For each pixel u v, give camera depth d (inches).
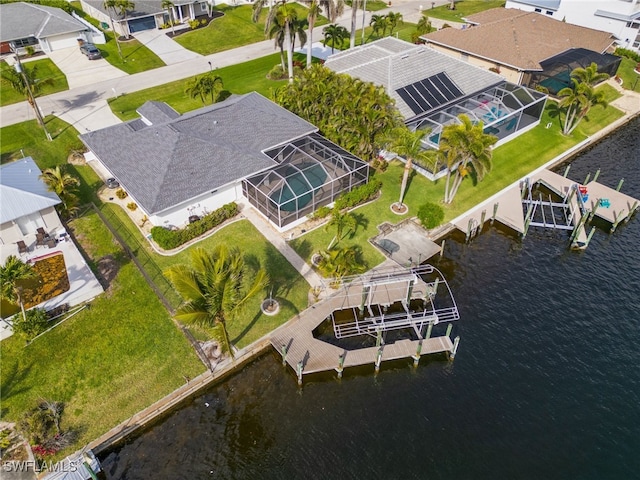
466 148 1569.9
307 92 2036.2
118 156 1743.4
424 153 1620.3
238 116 1931.6
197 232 1599.4
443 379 1269.7
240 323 1339.8
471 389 1245.1
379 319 1382.9
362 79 2145.7
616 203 1862.7
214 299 1051.3
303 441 1123.9
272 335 1316.4
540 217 1807.3
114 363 1230.3
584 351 1338.6
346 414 1184.2
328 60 2397.9
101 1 3385.8
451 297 1482.5
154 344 1277.1
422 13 3846.0
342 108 1871.3
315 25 3462.1
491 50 2731.3
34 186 1617.9
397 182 1915.6
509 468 1085.1
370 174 1942.7
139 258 1528.1
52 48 2947.8
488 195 1879.9
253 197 1690.5
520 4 3548.2
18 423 1104.2
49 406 1117.1
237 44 3144.7
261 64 2876.5
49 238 1573.6
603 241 1731.1
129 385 1187.9
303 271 1505.9
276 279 1472.7
